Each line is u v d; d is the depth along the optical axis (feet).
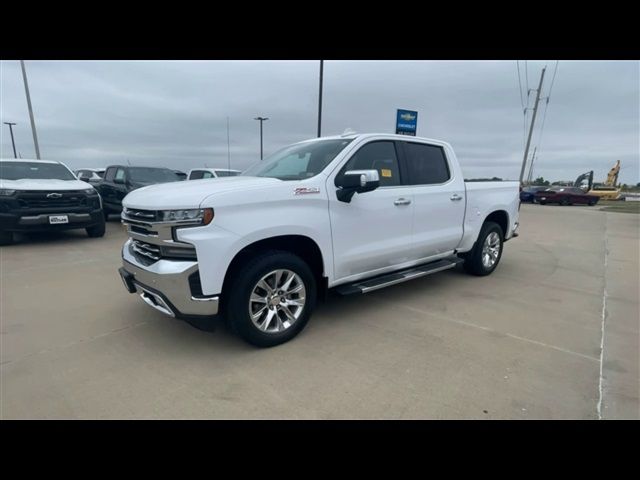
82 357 10.14
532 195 108.88
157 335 11.49
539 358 10.23
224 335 11.51
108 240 28.27
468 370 9.57
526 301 15.05
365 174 10.57
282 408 8.03
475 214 16.83
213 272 9.21
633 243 30.94
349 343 11.05
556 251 26.96
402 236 13.53
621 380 9.16
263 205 9.91
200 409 7.98
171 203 9.12
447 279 18.28
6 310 13.55
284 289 10.71
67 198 25.95
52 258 22.03
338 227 11.49
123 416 7.76
